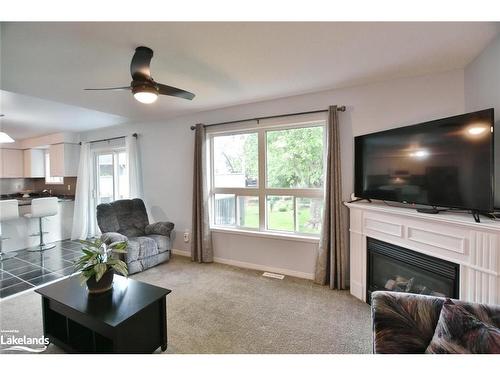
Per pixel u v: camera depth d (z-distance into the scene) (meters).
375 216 2.34
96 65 2.08
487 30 1.67
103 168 5.25
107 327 1.49
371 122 2.65
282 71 2.30
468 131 1.65
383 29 1.65
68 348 1.72
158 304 1.77
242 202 3.54
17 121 4.35
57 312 1.78
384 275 2.40
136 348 1.62
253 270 3.31
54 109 3.57
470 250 1.58
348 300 2.48
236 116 3.41
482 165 1.58
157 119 4.16
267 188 3.32
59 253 4.15
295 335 1.94
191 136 3.83
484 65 1.92
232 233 3.51
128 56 1.94
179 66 2.17
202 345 1.83
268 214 3.34
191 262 3.64
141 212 3.97
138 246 3.22
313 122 2.97
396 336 1.17
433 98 2.38
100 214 3.45
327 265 2.82
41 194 6.16
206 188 3.61
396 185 2.17
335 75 2.41
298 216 3.17
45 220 4.77
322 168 3.01
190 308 2.35
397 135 2.16
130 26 1.56
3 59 1.96
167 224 3.77
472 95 2.12
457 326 1.06
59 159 5.45
